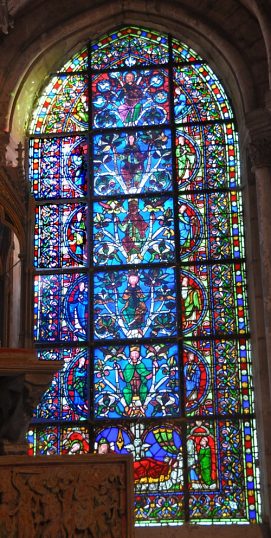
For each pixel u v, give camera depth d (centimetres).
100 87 1625
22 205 1025
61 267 1522
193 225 1527
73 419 1443
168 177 1558
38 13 1600
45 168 1581
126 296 1501
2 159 1081
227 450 1411
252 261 1455
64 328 1491
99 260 1521
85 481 808
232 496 1389
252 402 1430
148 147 1579
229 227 1520
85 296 1506
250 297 1464
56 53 1622
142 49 1639
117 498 811
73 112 1614
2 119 1529
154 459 1412
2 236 1009
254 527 1357
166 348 1468
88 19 1606
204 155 1565
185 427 1426
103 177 1567
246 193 1502
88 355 1473
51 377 855
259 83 1512
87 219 1545
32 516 791
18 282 1132
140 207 1545
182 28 1603
